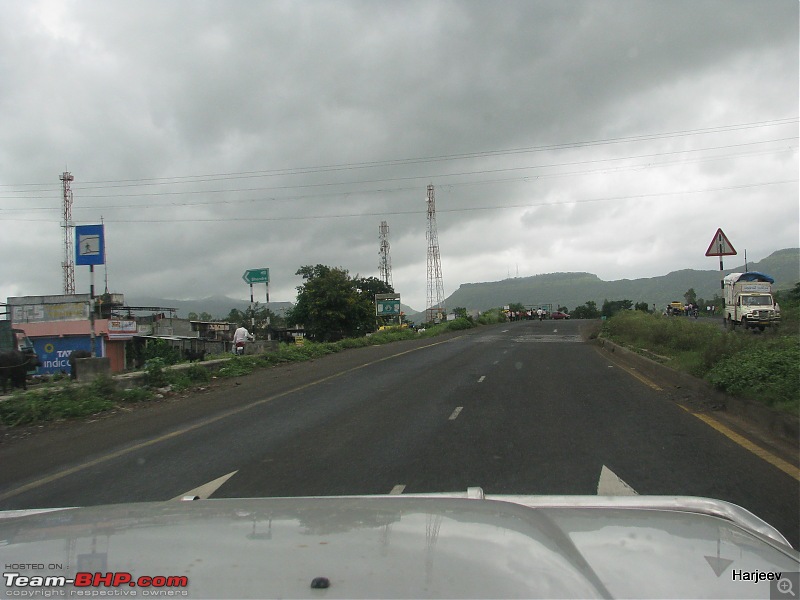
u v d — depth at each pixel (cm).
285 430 1000
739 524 308
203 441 943
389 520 240
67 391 1348
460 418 1048
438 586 172
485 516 248
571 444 830
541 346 2814
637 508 314
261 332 5566
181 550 204
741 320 3019
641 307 7019
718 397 1112
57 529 238
